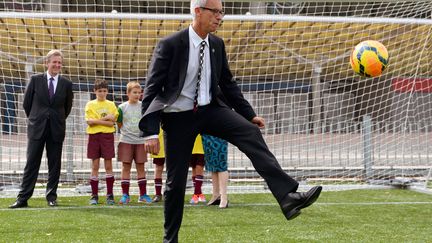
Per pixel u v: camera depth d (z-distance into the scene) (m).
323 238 9.67
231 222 11.33
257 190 17.41
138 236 9.86
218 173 13.77
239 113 7.80
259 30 26.38
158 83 7.27
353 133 23.27
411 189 17.88
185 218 11.84
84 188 17.12
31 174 13.74
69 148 18.98
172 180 7.55
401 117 24.17
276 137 25.19
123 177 14.54
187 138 7.45
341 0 15.39
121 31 26.27
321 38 26.64
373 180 19.20
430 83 24.16
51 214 12.52
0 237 9.82
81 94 27.11
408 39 24.06
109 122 14.16
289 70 28.50
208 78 7.38
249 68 26.64
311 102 26.25
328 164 22.48
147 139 7.18
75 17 16.92
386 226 10.93
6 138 21.42
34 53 26.39
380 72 12.62
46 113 13.62
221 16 7.27
